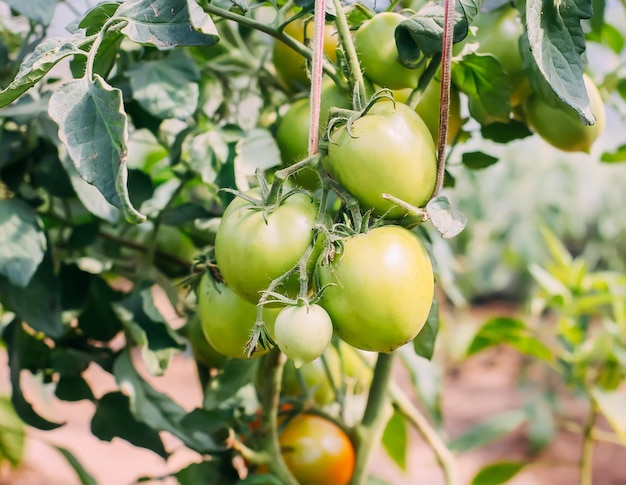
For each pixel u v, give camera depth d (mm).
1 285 911
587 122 707
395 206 707
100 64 773
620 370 1254
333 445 970
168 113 846
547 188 3561
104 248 1032
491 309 6039
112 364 963
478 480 1226
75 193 943
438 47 737
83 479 1056
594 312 1348
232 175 882
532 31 696
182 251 1070
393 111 711
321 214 706
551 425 2467
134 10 711
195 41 709
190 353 1066
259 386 955
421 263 699
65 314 962
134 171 934
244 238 707
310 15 783
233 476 958
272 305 720
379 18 785
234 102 1019
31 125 945
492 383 4902
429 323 816
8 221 871
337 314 693
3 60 940
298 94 917
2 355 3135
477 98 845
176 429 909
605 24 1035
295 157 858
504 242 3869
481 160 907
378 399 981
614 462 3332
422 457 3135
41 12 862
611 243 4262
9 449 1166
